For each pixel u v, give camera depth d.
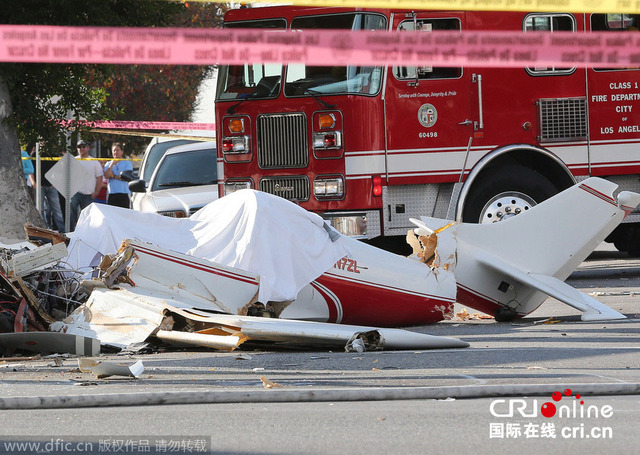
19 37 22.38
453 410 18.95
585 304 33.34
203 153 59.25
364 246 32.59
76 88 55.69
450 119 45.03
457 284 34.03
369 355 26.28
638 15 47.38
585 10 21.72
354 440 16.67
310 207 44.97
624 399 19.95
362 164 44.34
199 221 32.34
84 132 58.03
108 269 29.38
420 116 44.81
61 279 31.25
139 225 32.44
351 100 44.31
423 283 32.94
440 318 33.53
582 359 24.88
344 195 44.44
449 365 24.34
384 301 32.31
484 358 25.28
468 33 24.98
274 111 45.47
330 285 31.61
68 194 57.97
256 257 30.66
